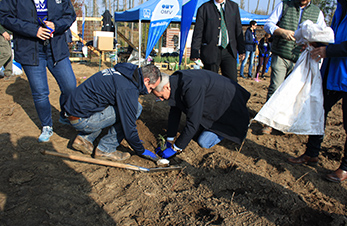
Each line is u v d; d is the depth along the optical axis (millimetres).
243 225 2180
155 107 4762
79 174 2682
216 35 4012
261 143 3639
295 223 2285
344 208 2434
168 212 2289
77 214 2176
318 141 2949
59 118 3945
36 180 2514
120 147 3340
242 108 3109
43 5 2844
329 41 2514
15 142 3152
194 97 2711
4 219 2047
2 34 5043
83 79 6699
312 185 2703
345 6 2574
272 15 3709
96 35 8055
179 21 9625
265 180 2711
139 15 7664
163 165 2955
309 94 2662
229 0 4051
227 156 3215
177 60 10852
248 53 8812
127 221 2158
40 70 3031
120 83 2451
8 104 4340
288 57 3621
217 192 2588
